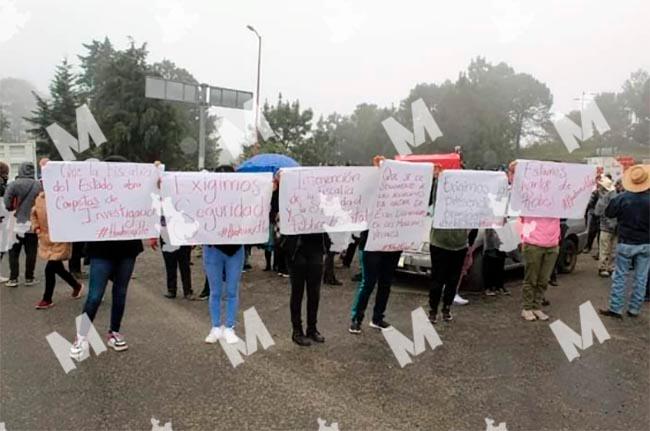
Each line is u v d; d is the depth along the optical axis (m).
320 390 3.81
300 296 4.77
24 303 6.12
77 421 3.27
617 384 4.05
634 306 6.06
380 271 5.14
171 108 22.06
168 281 6.55
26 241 6.97
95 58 27.17
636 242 5.83
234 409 3.48
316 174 4.56
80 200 4.14
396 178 4.73
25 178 6.82
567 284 7.82
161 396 3.65
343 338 5.00
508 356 4.61
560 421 3.42
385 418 3.40
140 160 22.44
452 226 5.10
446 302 5.65
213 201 4.46
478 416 3.46
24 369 4.09
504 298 6.83
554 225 5.66
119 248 4.37
